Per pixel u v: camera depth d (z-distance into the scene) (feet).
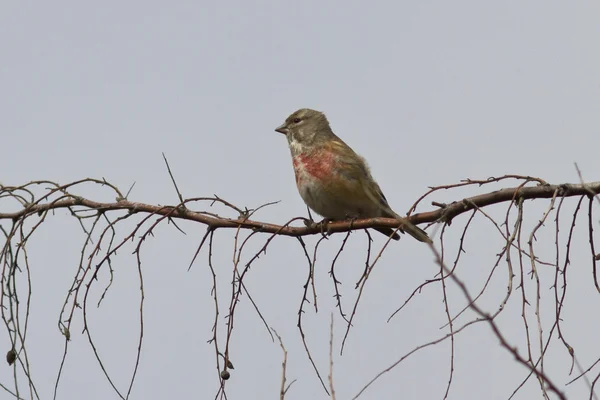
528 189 31.24
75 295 32.27
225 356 30.96
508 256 26.73
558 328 27.22
